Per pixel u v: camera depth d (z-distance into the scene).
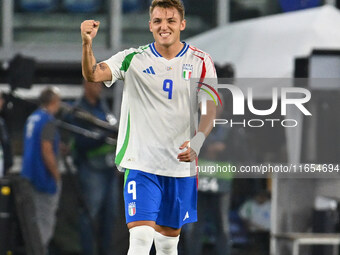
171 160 17.66
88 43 16.72
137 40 37.22
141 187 17.45
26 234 24.75
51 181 26.86
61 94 31.05
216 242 26.69
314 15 29.25
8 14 36.34
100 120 27.78
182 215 18.19
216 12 37.50
